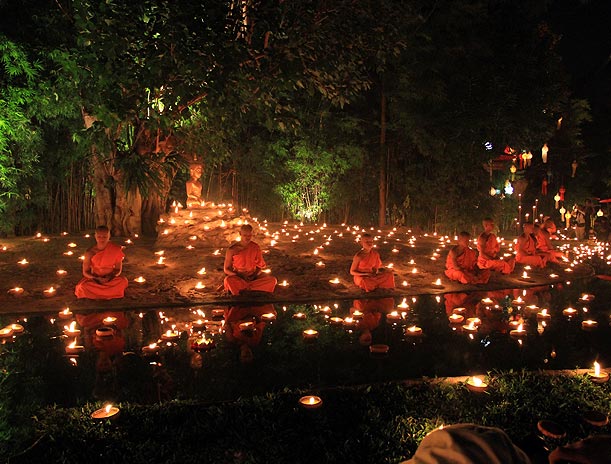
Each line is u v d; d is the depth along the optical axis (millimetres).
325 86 12414
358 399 4535
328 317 8000
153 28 10469
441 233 21531
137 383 5152
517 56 19156
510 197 23312
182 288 9633
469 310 8609
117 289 8781
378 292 9734
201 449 3682
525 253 12945
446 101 19609
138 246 14008
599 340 6918
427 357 6051
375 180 22938
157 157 13688
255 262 9461
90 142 13641
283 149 21578
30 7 14422
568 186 27375
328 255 13500
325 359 5938
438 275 11500
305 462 3521
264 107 12414
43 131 16531
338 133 21828
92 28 10727
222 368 5609
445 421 4133
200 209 15242
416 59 18828
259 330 7203
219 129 15180
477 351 6324
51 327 7305
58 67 14438
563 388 4809
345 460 3535
